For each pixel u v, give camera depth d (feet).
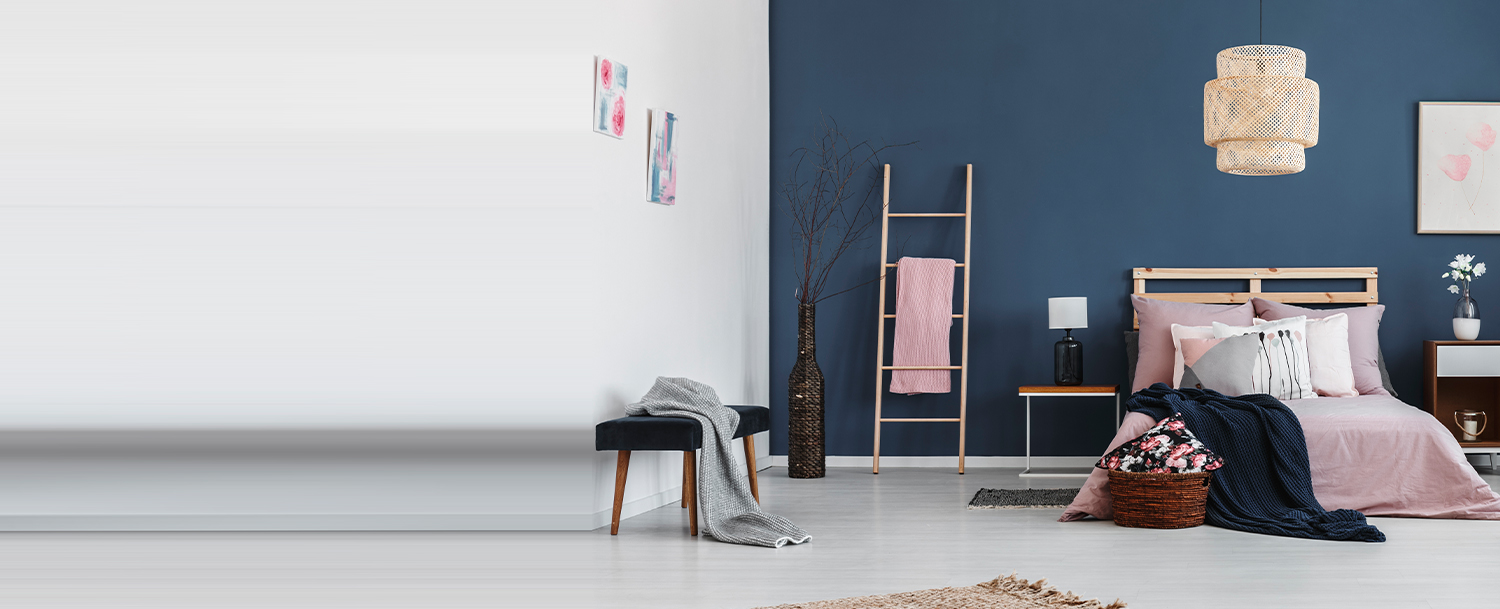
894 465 22.54
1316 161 21.70
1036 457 22.11
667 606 11.07
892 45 22.74
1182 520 15.06
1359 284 21.49
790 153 22.99
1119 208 22.09
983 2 22.50
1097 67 22.20
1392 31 21.59
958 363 22.40
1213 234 21.86
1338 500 15.49
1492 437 21.04
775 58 23.06
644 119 16.25
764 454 22.49
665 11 17.11
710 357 19.25
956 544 14.07
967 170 22.15
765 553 13.46
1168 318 20.24
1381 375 20.02
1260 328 18.76
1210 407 16.20
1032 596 11.39
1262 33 21.81
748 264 21.59
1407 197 21.56
